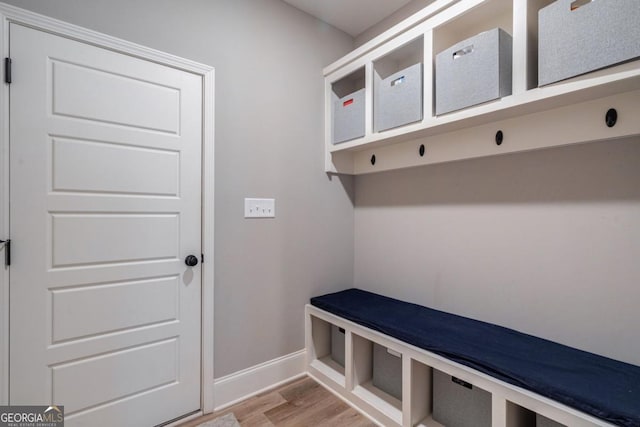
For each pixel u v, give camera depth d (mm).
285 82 2012
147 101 1505
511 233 1554
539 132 1350
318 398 1824
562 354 1272
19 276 1227
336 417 1651
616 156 1239
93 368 1384
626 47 969
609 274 1257
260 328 1911
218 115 1724
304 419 1633
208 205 1681
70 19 1307
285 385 1966
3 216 1195
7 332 1209
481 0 1338
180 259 1615
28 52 1229
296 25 2070
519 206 1525
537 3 1275
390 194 2174
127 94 1448
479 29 1580
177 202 1602
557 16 1125
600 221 1280
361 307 1906
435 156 1762
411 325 1595
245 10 1833
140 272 1498
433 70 1561
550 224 1421
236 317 1808
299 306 2104
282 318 2016
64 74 1303
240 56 1809
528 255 1493
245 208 1838
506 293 1569
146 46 1490
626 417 883
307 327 2113
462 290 1754
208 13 1690
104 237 1403
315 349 2145
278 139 1983
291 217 2057
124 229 1453
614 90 1101
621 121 1139
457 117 1454
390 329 1567
